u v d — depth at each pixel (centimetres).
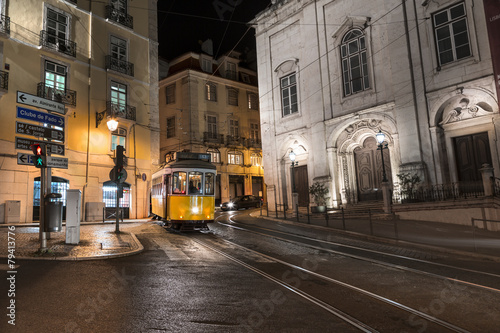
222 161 3647
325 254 960
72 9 2139
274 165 2564
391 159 1931
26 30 1892
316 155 2258
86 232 1317
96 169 2159
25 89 1867
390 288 614
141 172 2430
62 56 2045
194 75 3534
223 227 1627
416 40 1834
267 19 2705
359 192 2136
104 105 2258
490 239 1098
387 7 1959
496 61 1477
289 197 2478
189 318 450
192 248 1045
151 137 2541
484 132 1622
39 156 883
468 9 1672
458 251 950
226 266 793
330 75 2241
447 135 1730
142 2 2614
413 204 1549
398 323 445
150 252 961
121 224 1838
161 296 546
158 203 1758
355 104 2095
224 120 3734
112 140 2291
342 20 2200
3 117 1755
